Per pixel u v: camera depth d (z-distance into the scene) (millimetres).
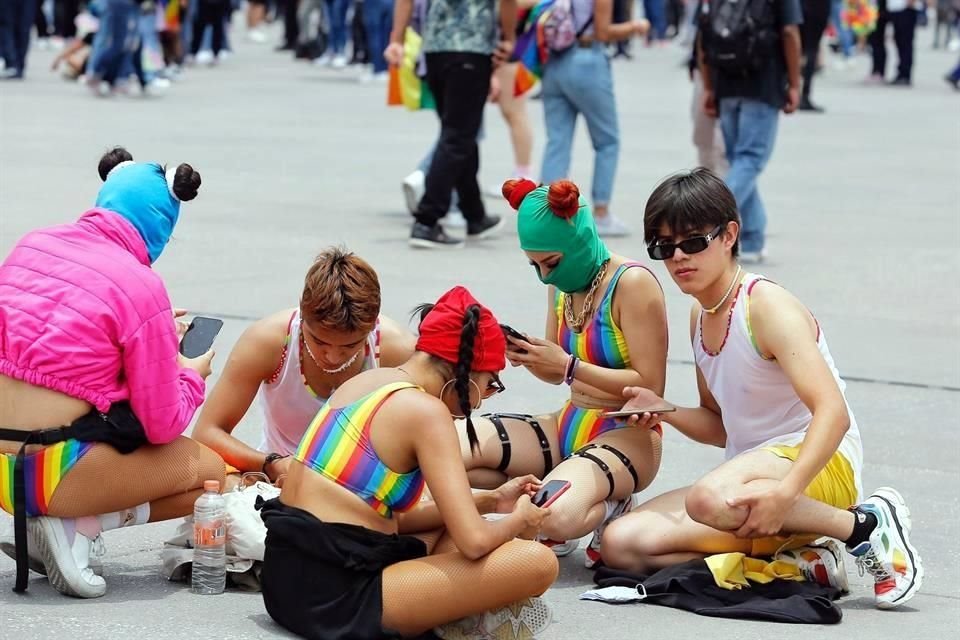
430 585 4832
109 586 5500
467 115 12070
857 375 8961
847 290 11148
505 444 6066
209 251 11820
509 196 6023
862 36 34688
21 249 5406
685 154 18281
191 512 5570
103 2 22547
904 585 5457
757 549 5605
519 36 12680
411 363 5070
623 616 5328
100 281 5266
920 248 12844
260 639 4984
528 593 4883
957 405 8430
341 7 29969
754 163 11711
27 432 5191
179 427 5395
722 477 5414
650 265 11773
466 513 4801
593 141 12844
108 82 23219
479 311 4973
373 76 27172
